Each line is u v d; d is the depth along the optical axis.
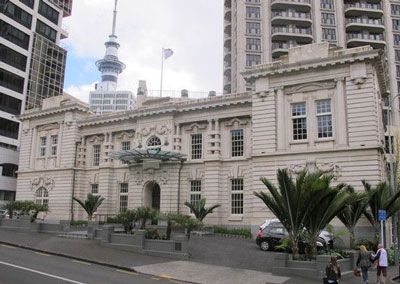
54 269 16.88
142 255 22.30
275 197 19.77
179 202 40.28
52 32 75.94
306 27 85.31
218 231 35.84
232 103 38.62
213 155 38.94
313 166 31.64
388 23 85.81
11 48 65.75
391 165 28.19
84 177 47.75
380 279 17.52
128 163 43.91
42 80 71.62
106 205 44.50
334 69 32.16
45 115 50.94
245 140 38.16
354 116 30.69
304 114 33.44
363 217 28.69
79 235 28.50
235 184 38.25
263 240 25.56
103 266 19.27
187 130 41.59
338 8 84.88
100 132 47.31
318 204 18.97
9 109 64.56
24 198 50.91
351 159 30.28
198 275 17.86
